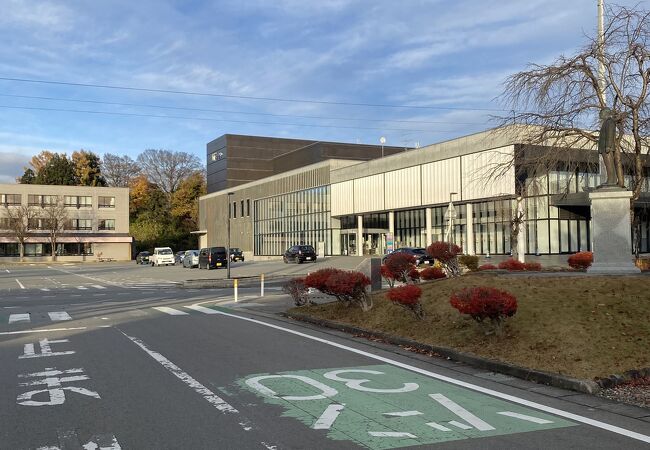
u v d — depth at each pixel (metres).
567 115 16.91
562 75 16.47
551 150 17.42
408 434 5.65
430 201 48.69
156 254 62.53
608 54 16.27
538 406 6.73
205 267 48.88
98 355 9.89
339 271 14.48
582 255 17.67
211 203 94.62
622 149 17.45
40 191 85.19
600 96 16.45
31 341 11.52
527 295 11.35
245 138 92.69
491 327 10.13
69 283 35.22
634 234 22.88
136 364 9.11
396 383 7.88
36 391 7.41
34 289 29.78
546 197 40.81
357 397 7.09
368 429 5.81
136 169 112.56
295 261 50.28
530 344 9.20
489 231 45.84
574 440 5.49
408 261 17.44
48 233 83.69
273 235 74.94
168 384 7.75
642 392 7.32
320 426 5.90
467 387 7.66
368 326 12.44
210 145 98.06
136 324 14.12
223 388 7.52
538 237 41.56
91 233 87.88
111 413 6.39
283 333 12.52
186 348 10.59
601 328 9.38
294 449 5.21
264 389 7.47
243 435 5.61
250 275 36.78
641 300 10.30
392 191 53.38
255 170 92.94
